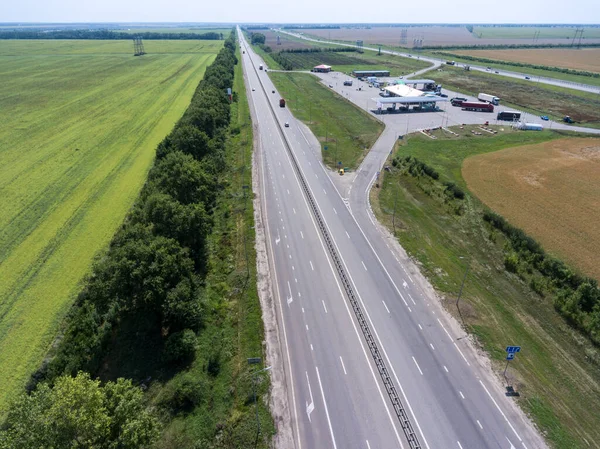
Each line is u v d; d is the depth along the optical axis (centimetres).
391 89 17900
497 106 16925
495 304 5641
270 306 5541
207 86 14388
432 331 5175
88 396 3147
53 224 7300
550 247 6900
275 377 4509
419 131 13325
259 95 17688
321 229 7400
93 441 3028
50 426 2906
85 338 4694
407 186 9188
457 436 3950
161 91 17238
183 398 4112
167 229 5962
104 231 7119
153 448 3656
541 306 5619
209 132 10856
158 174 7650
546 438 3909
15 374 4428
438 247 6956
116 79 19588
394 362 4738
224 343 4891
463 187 9194
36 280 5878
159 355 4756
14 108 14338
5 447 2852
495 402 4266
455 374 4591
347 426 4028
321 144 11794
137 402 3416
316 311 5484
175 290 4947
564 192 8919
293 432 3953
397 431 3997
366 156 10944
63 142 11262
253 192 8750
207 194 7550
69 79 19388
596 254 6706
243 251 6688
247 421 4003
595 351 4891
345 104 16800
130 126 12694
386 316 5412
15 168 9538
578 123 14388
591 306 5431
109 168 9650
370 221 7706
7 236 6925
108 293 4862
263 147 11444
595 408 4212
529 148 11838
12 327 5041
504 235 7325
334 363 4719
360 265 6425
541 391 4384
